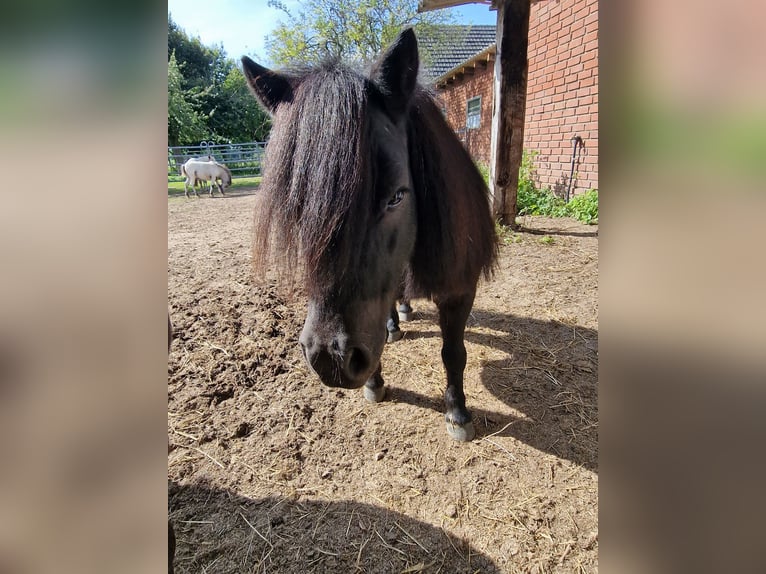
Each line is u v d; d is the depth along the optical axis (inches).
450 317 76.6
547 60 262.7
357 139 44.8
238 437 82.4
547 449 76.3
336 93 46.5
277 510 66.6
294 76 55.4
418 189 60.9
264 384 97.3
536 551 58.7
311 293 47.4
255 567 58.3
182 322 122.0
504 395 91.0
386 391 92.1
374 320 51.9
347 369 49.6
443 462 74.5
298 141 45.5
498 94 186.5
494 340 112.2
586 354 104.7
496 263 90.9
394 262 54.3
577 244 181.8
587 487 68.4
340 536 62.1
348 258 45.7
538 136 281.4
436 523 63.4
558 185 262.7
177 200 420.5
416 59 51.7
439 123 68.6
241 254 186.7
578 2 228.4
